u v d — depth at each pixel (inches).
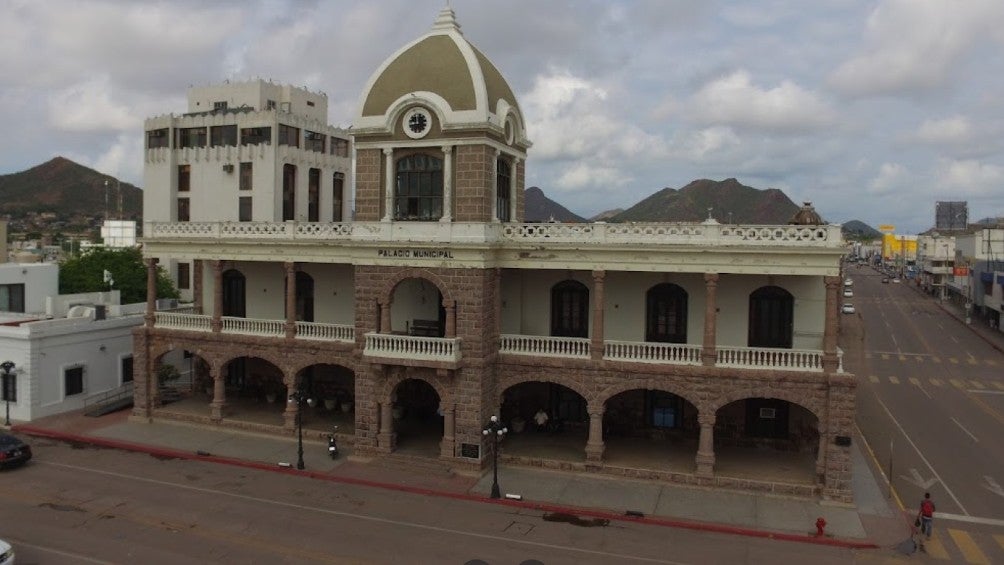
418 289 1572.3
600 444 1369.3
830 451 1227.2
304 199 3019.2
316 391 1779.0
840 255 1222.9
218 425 1654.8
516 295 1528.1
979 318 4151.1
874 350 3112.7
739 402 1462.8
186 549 1037.2
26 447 1411.2
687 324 1438.2
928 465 1466.5
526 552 1044.5
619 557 1033.5
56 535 1076.5
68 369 1791.3
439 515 1182.9
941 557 1041.5
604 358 1365.7
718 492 1279.5
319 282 1697.8
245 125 2906.0
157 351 1707.7
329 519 1159.6
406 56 1469.0
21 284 2231.8
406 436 1542.8
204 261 1845.5
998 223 6614.2
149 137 3056.1
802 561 1026.7
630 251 1332.4
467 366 1375.5
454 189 1411.2
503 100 1478.8
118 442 1547.7
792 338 1387.8
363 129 1454.2
